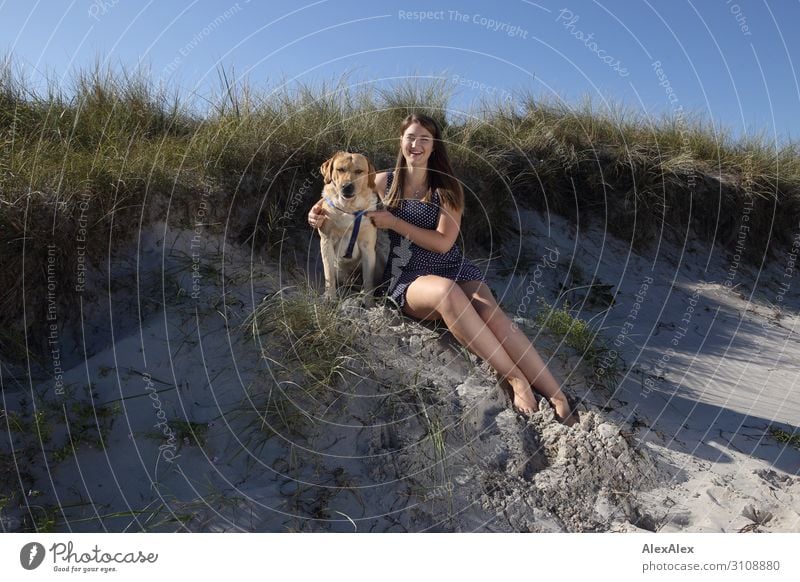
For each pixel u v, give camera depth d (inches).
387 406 108.0
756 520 101.5
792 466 117.6
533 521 98.3
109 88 192.2
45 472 95.2
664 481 110.1
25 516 89.6
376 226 131.6
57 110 175.9
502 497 100.6
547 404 117.7
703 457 118.6
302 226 162.7
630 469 108.3
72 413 102.5
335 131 186.4
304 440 101.4
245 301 129.3
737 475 113.0
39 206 127.7
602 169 228.7
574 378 135.1
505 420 112.5
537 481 104.3
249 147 163.6
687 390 145.4
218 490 94.1
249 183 158.2
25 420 101.1
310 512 92.8
